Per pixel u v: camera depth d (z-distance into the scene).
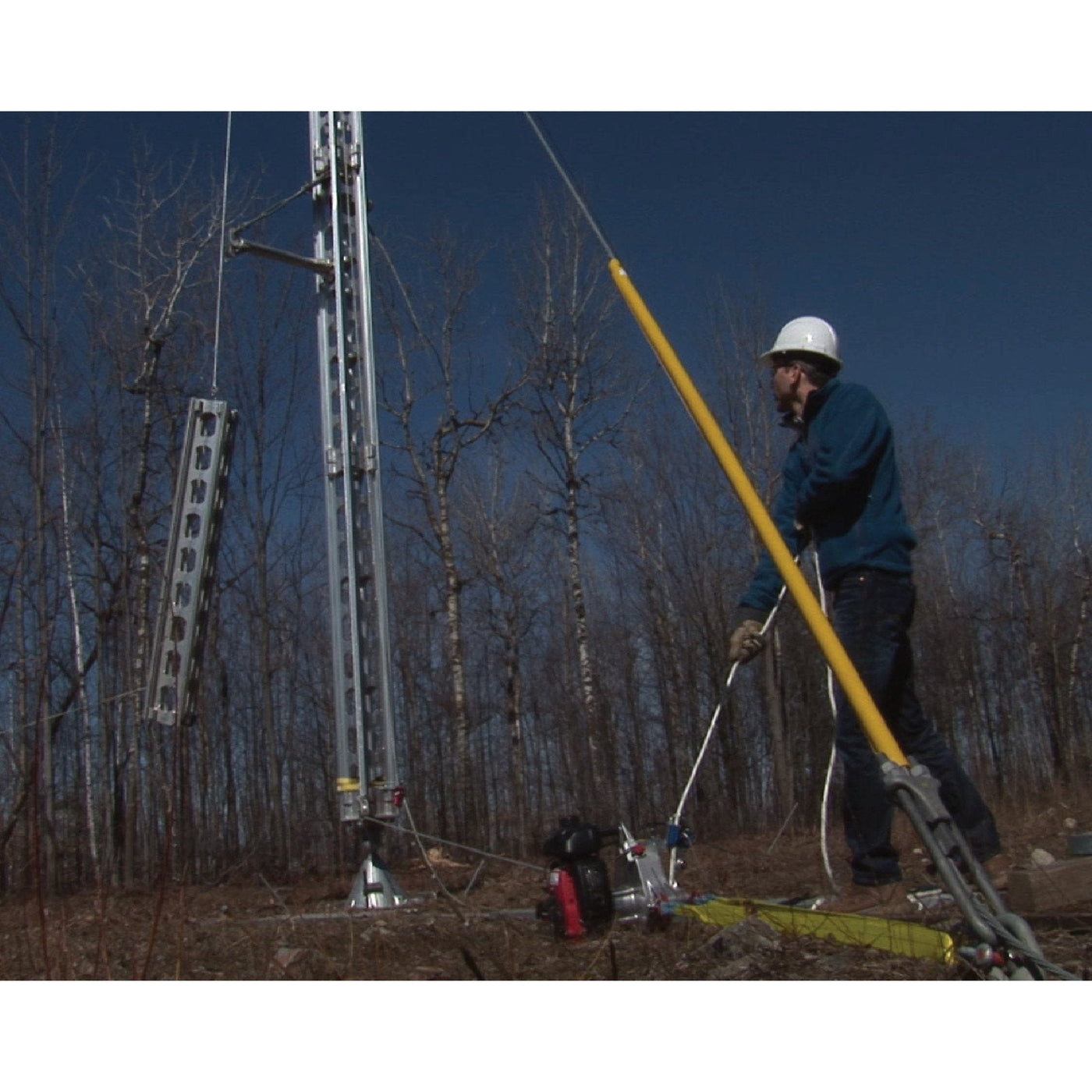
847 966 2.90
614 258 3.21
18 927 4.01
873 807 3.87
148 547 15.80
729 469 2.88
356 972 3.29
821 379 4.12
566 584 27.08
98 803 15.10
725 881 5.33
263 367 19.50
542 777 26.23
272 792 19.52
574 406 22.02
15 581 4.59
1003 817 11.59
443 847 13.93
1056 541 31.06
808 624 2.59
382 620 6.99
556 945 3.69
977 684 29.95
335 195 7.40
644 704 25.56
